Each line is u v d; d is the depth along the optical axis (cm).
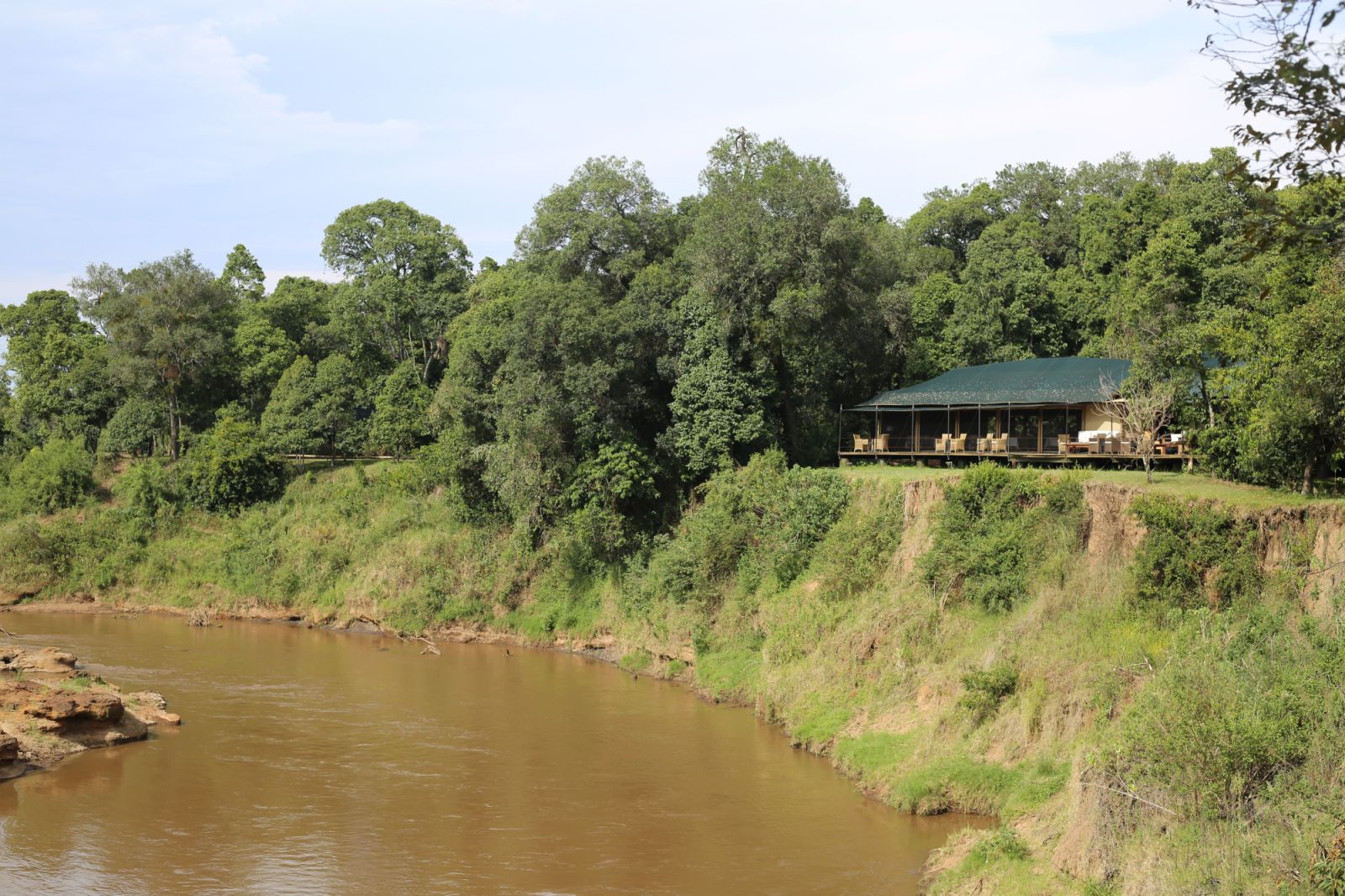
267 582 7106
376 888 2747
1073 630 3331
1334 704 2317
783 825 3122
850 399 6525
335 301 8900
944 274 6850
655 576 5544
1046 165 8350
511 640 6156
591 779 3606
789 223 5662
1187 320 5244
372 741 4106
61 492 8119
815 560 4759
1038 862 2505
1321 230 1403
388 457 8300
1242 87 1327
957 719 3362
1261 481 3644
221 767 3781
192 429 8812
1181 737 2320
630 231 6406
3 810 3325
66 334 9738
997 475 4134
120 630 6638
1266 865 2008
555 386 6000
